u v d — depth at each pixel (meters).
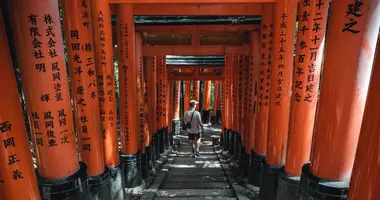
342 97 2.16
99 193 3.28
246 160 5.75
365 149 1.63
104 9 3.68
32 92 2.16
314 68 2.88
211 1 3.72
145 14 4.61
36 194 2.03
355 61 2.08
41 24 2.07
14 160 1.83
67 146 2.36
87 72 3.11
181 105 17.31
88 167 3.29
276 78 3.73
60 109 2.27
